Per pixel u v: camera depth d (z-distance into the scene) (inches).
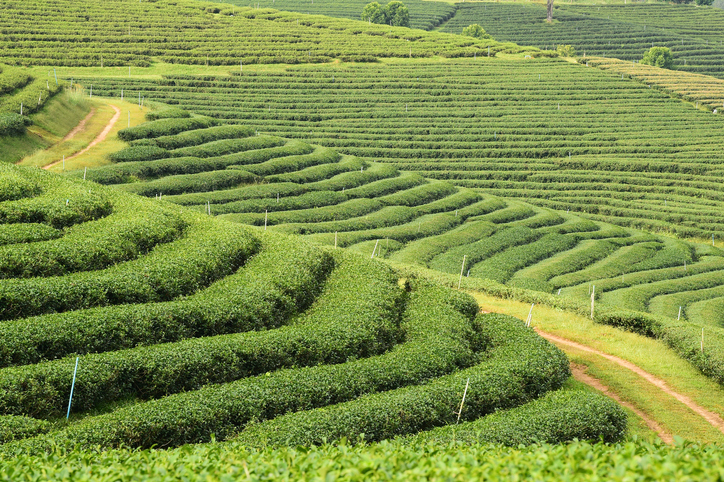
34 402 857.5
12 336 949.8
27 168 1817.2
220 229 1577.3
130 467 517.0
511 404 1028.5
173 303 1141.1
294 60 5689.0
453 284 1760.6
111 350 1025.5
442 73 5659.5
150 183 2726.4
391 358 1082.1
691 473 383.6
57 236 1379.2
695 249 3125.0
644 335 1534.2
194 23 6294.3
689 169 4065.0
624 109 5032.0
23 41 5049.2
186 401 876.6
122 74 4982.8
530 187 4018.2
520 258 2716.5
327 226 2763.3
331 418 858.1
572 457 461.7
